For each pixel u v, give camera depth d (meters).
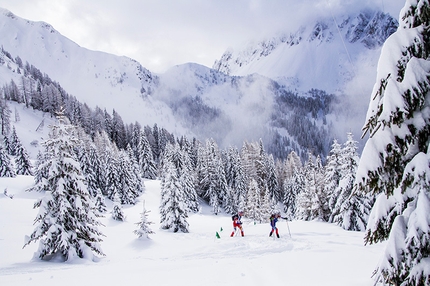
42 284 7.07
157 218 43.78
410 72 4.79
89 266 10.20
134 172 60.78
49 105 120.69
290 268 7.76
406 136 4.89
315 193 32.22
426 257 4.51
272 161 74.00
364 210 22.59
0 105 88.44
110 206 50.88
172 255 12.94
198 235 22.25
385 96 4.89
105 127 103.12
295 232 18.39
